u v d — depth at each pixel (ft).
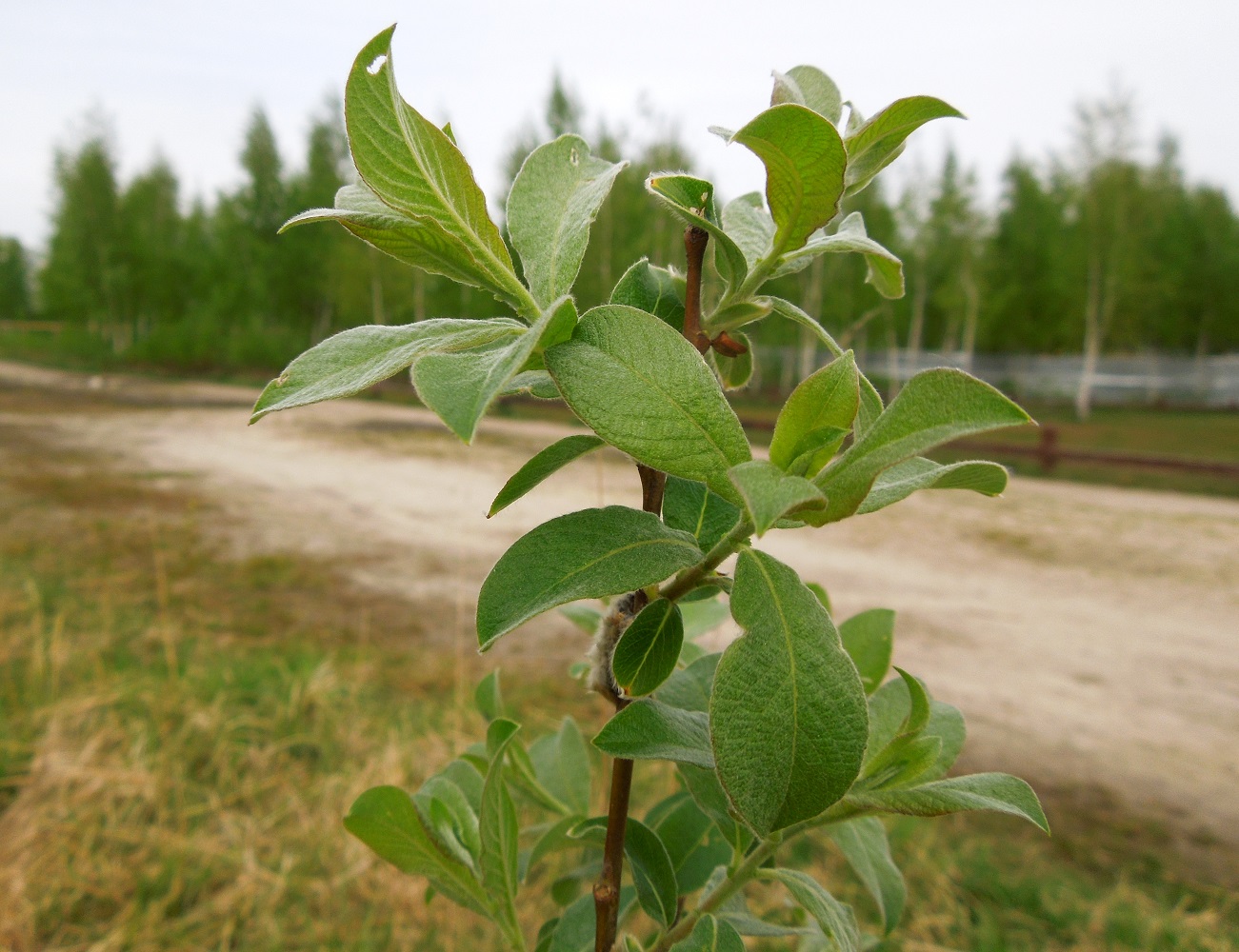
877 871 3.46
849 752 1.84
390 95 2.10
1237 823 13.58
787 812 1.79
